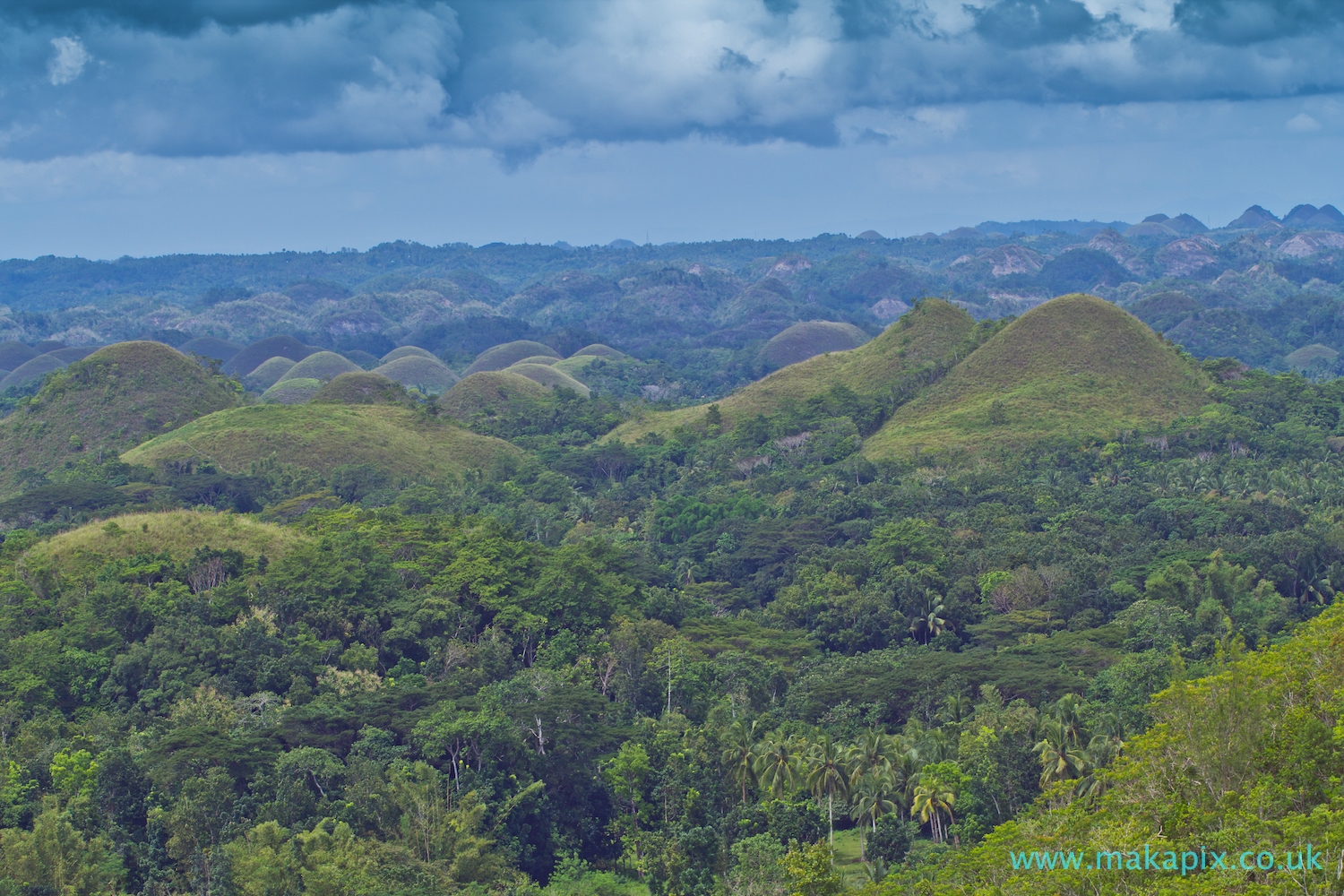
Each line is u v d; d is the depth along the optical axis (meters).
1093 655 114.31
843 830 89.25
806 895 70.19
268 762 88.75
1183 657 109.38
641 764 91.75
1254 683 67.38
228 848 77.31
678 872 80.19
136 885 79.50
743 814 86.69
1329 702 64.56
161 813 82.00
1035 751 83.62
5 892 73.88
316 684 110.00
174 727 97.94
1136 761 67.50
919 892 64.12
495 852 84.81
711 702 110.50
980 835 79.94
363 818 84.12
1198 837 55.12
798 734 97.00
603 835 93.06
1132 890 53.03
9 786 86.81
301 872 74.44
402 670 115.94
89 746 93.12
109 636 113.81
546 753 94.19
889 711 107.81
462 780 89.38
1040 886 55.50
